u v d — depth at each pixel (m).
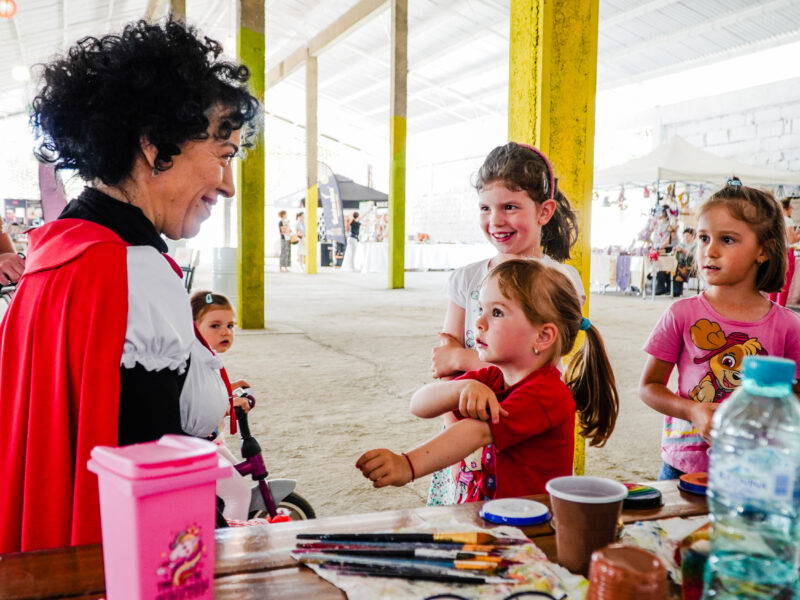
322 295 11.12
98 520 0.94
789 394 0.73
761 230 1.67
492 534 0.90
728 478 0.79
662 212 10.69
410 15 15.68
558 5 2.53
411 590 0.76
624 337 6.76
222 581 0.77
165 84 1.02
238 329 7.09
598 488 0.88
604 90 16.52
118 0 14.05
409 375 4.87
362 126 25.70
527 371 1.32
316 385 4.51
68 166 1.12
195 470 0.63
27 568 0.80
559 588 0.76
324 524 0.95
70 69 1.05
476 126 21.41
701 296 1.81
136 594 0.61
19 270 1.80
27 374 1.00
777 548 0.76
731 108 12.99
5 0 8.52
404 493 2.74
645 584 0.53
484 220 1.88
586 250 2.68
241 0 6.92
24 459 0.99
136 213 1.09
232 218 25.86
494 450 1.39
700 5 12.12
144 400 1.00
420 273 17.94
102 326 0.97
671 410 1.67
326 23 17.91
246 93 1.15
